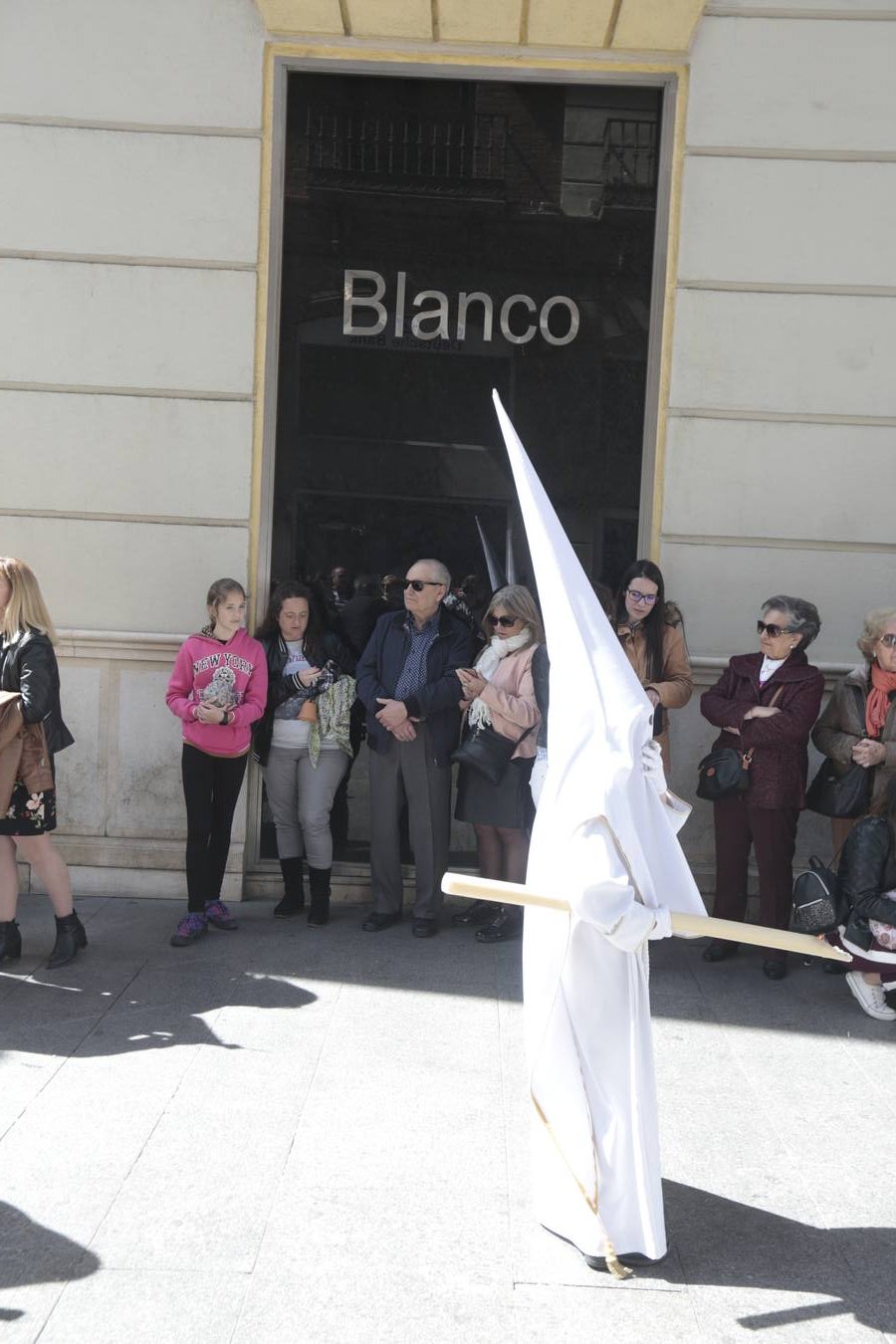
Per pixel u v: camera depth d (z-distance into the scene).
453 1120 4.31
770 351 6.61
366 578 6.92
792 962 6.20
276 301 6.71
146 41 6.55
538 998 3.53
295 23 6.50
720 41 6.51
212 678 6.19
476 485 6.91
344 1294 3.30
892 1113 4.54
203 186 6.61
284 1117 4.29
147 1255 3.45
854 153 6.51
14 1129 4.16
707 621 6.73
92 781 6.78
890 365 6.59
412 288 6.82
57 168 6.59
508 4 6.34
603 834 3.34
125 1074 4.59
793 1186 3.99
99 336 6.65
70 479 6.71
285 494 6.86
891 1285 3.44
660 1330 3.20
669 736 6.72
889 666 5.90
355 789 6.95
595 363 6.83
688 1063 4.93
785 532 6.68
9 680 5.51
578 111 6.72
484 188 6.78
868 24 6.47
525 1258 3.50
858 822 5.55
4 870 5.67
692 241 6.59
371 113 6.74
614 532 6.89
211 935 6.23
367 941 6.23
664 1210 3.82
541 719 6.10
